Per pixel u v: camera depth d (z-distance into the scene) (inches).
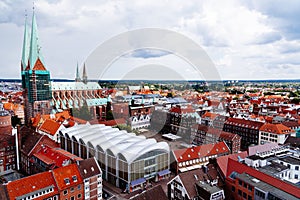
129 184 1801.2
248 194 1631.4
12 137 2711.6
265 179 1641.2
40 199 1610.5
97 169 1936.5
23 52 5364.2
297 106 5866.1
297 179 1865.2
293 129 3678.6
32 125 4215.1
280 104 6210.6
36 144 2532.0
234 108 5369.1
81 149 2182.6
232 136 2962.6
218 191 1573.6
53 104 5674.2
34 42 5034.5
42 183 1675.7
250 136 3661.4
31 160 2427.4
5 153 2610.7
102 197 1926.7
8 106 5846.5
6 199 1498.5
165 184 1884.8
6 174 2330.2
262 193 1508.4
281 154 2297.0
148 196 1384.1
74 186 1781.5
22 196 1542.8
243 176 1718.8
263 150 2375.7
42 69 5177.2
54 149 2439.7
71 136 2325.3
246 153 2269.9
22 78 5447.8
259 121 3713.1
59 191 1692.9
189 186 1667.1
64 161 2044.8
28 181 1642.5
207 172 1870.1
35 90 5073.8
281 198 1406.3
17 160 2674.7
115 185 1985.7
